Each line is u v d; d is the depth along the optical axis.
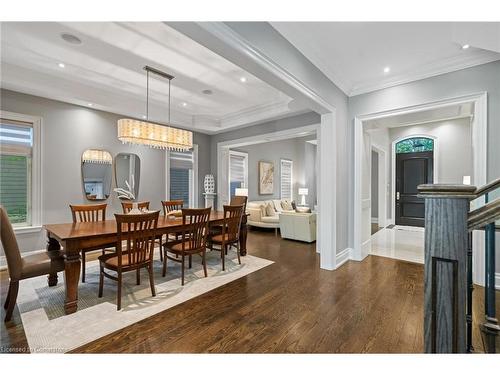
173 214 3.88
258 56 2.21
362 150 4.05
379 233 6.46
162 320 2.20
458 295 0.87
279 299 2.62
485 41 2.39
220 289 2.87
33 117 3.85
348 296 2.68
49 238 2.87
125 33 2.67
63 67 3.44
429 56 3.06
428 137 6.88
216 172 6.66
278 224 6.18
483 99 2.92
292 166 9.43
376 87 3.76
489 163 2.90
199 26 1.72
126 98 4.59
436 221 0.90
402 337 1.95
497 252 2.85
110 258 2.66
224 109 5.32
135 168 5.12
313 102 3.19
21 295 2.67
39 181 3.91
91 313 2.31
